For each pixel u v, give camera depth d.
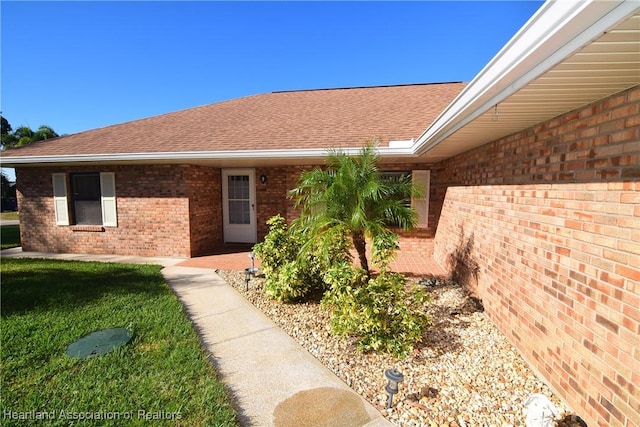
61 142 9.57
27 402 2.65
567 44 1.64
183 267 7.56
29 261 8.05
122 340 3.73
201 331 4.19
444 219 7.45
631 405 2.08
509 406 2.75
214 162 8.52
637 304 2.06
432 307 4.90
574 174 2.72
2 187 29.22
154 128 10.05
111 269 7.11
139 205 8.83
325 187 5.37
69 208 9.33
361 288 3.79
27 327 4.03
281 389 2.99
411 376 3.18
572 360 2.68
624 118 2.21
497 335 4.03
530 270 3.39
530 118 3.10
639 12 1.25
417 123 8.29
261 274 6.81
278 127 9.11
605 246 2.35
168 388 2.89
